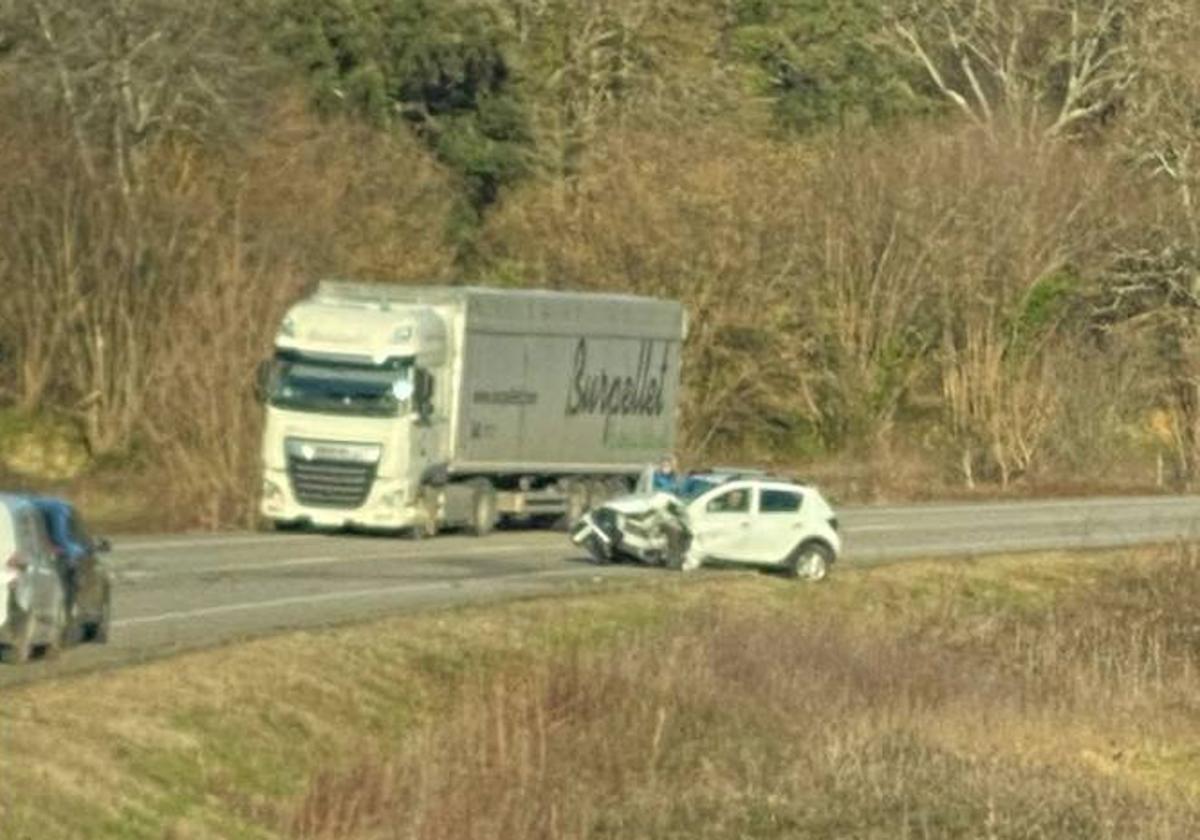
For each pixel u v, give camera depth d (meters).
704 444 126.69
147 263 107.88
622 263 128.00
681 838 48.53
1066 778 55.72
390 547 84.31
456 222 132.75
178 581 70.38
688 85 148.00
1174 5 157.50
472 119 138.12
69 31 113.81
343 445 86.88
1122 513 116.75
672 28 153.62
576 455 93.50
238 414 93.12
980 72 167.25
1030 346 135.88
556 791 50.06
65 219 108.50
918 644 72.06
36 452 105.62
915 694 64.50
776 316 129.75
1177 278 142.75
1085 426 136.50
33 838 39.16
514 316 90.62
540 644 63.56
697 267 127.56
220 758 47.12
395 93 135.38
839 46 161.12
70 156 109.94
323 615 62.91
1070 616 81.94
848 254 134.12
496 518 91.25
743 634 66.94
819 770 53.91
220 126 116.88
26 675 48.16
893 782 53.19
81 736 44.44
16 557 49.56
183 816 43.31
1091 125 162.00
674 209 128.50
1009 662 72.12
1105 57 162.12
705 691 60.31
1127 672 70.81
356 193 120.62
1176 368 140.75
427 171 129.00
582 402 93.50
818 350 132.88
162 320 105.56
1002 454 133.12
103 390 106.75
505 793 48.59
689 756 55.06
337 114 130.12
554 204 131.75
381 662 58.16
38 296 108.12
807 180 134.88
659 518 81.31
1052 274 137.00
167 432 95.44
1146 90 155.75
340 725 52.88
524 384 91.38
